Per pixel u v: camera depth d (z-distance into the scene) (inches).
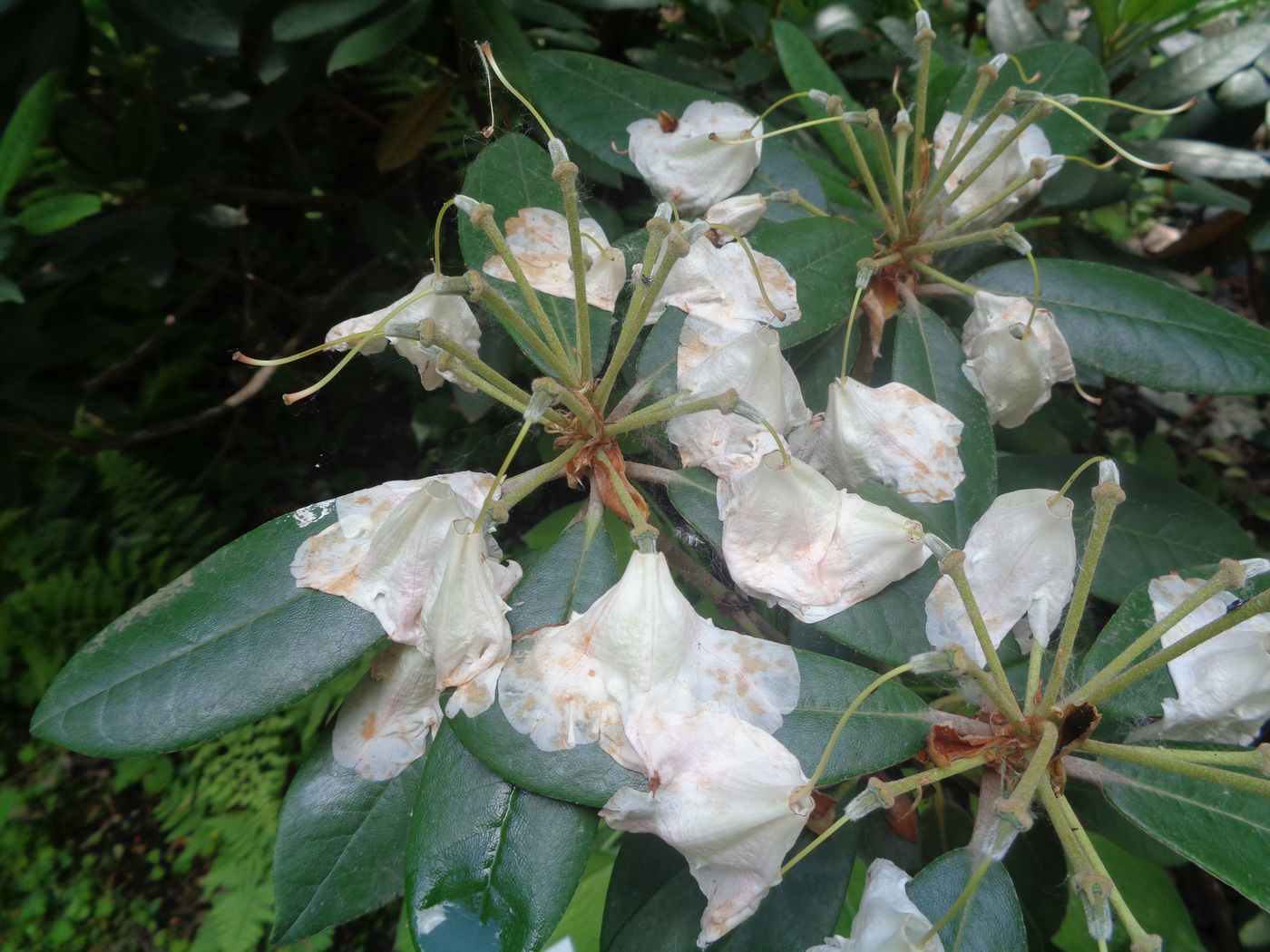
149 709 8.7
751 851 7.8
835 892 10.0
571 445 9.7
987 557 9.6
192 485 27.1
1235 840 8.7
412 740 9.3
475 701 8.4
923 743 9.1
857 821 10.3
